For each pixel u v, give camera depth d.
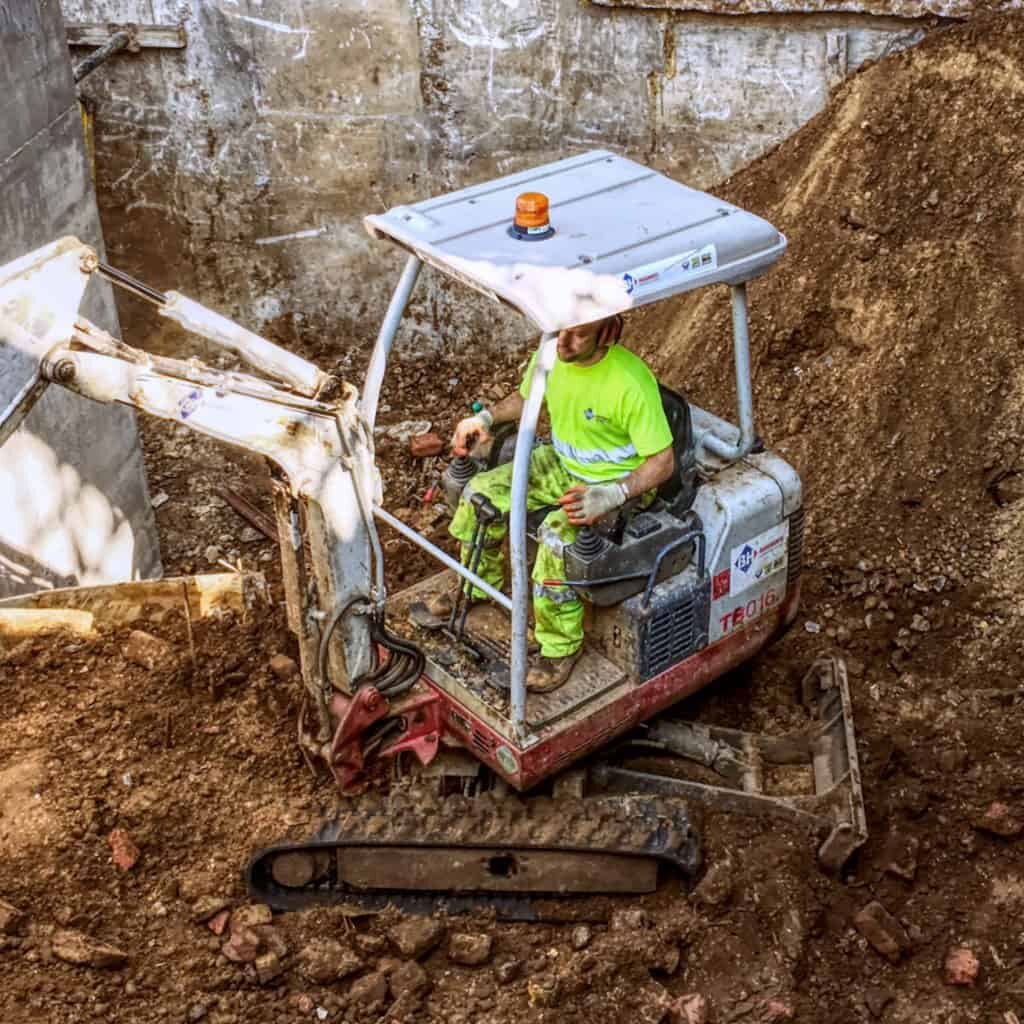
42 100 6.87
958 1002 5.32
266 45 9.18
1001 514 7.40
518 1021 5.17
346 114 9.34
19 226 6.73
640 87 9.01
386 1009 5.23
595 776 5.93
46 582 7.19
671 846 5.51
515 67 9.07
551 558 5.36
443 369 9.90
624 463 5.45
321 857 5.57
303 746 5.69
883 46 8.62
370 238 9.72
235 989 5.25
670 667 5.73
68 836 5.63
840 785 5.88
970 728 6.48
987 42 8.24
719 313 8.52
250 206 9.73
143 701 6.21
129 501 8.02
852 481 7.69
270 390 4.69
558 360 5.36
